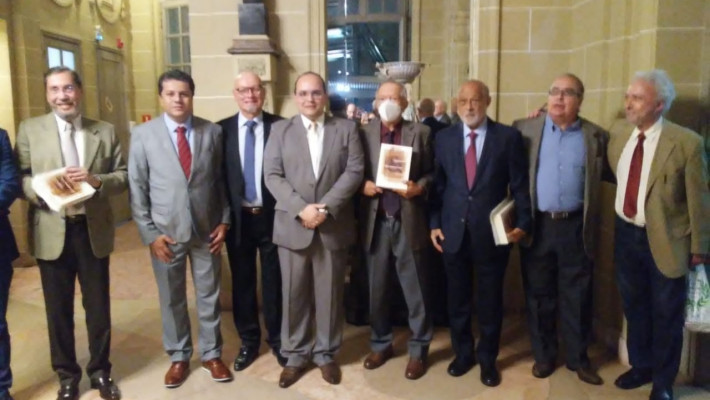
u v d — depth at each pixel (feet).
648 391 9.29
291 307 9.53
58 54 18.52
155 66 24.44
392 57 26.55
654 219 8.36
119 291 14.82
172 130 9.11
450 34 23.58
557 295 9.85
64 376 9.13
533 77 12.14
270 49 11.98
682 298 8.52
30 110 16.47
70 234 8.71
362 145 9.62
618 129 9.11
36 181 8.00
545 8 11.93
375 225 9.66
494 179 9.09
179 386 9.60
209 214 9.32
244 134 9.80
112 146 9.09
